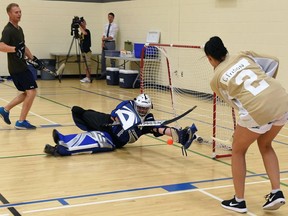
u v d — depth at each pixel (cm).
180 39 1146
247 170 494
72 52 1441
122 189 422
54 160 517
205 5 1059
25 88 661
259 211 377
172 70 1023
